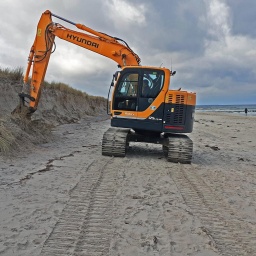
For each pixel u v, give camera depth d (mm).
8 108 14047
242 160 10266
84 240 3654
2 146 7516
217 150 12508
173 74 9297
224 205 5309
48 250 3365
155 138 9586
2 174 6137
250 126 27609
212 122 33844
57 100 22266
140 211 4699
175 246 3660
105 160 8406
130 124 8969
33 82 10633
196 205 5191
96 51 10375
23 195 5031
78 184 5863
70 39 10453
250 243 3873
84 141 12062
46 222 4062
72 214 4387
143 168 7781
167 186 6234
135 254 3412
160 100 8875
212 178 7273
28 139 9438
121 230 3990
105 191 5559
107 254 3373
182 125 8883
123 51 10195
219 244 3793
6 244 3420
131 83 9023
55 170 6828
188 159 8734
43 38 10508
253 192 6305
